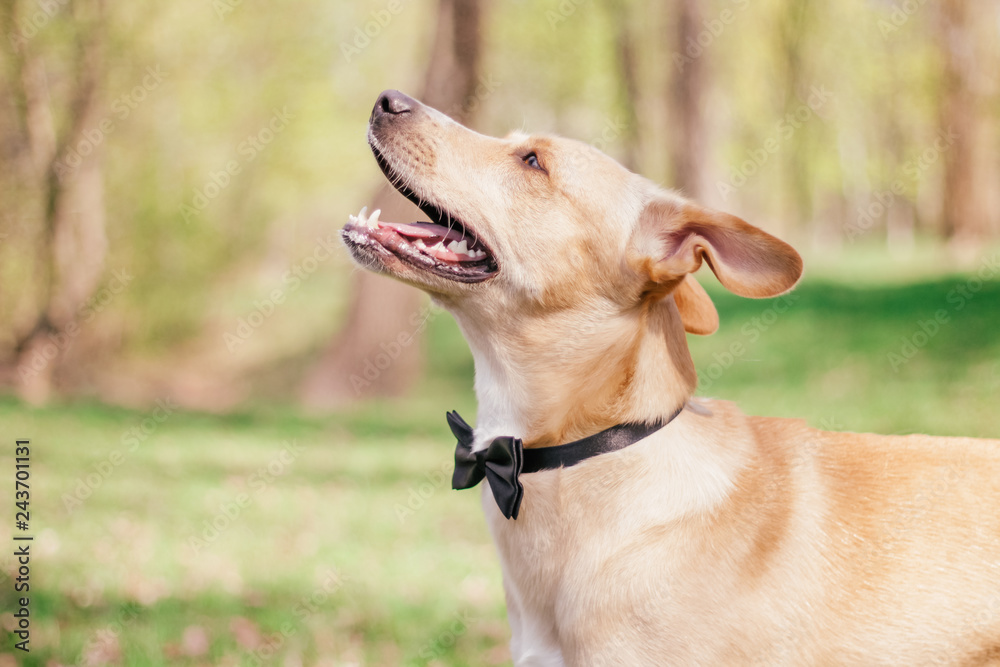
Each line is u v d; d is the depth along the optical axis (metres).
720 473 2.90
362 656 4.60
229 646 4.63
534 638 2.99
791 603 2.73
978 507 2.87
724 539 2.78
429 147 3.28
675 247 3.02
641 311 3.02
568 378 3.01
